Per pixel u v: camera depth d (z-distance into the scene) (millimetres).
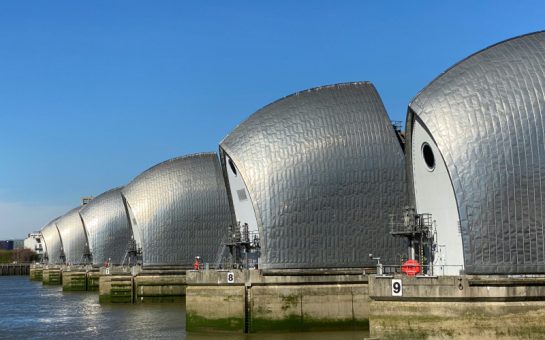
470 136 36438
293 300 47344
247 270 48031
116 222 100500
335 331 46938
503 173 35656
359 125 51250
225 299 48375
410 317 34688
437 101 38031
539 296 33344
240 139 52906
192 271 49500
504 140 35938
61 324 59281
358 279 47594
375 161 50625
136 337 48469
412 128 40625
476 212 35594
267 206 49969
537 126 35938
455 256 37219
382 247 49844
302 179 50188
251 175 50812
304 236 49594
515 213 35375
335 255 49562
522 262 35156
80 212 105125
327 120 51531
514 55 38156
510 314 33281
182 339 46344
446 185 37719
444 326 33938
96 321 60125
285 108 53188
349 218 49969
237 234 54000
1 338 51531
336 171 50344
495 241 35281
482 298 33469
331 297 47375
